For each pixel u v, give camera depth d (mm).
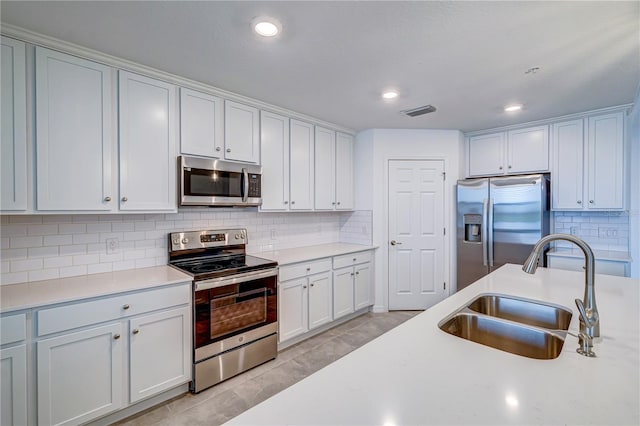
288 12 1553
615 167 2998
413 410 740
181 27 1680
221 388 2215
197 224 2748
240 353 2377
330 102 2855
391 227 3871
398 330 1235
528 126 3502
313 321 3025
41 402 1569
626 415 724
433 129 3830
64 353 1635
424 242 3871
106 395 1764
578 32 1719
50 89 1788
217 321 2240
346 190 3834
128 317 1841
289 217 3578
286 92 2613
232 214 3012
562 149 3285
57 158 1814
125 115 2064
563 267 3113
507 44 1850
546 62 2074
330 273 3215
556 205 3322
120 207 2049
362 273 3619
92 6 1498
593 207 3111
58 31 1710
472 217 3594
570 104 2900
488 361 980
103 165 1976
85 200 1913
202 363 2158
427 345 1096
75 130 1876
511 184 3314
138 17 1589
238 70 2195
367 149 3879
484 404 764
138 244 2398
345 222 4117
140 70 2117
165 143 2254
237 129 2678
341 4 1493
